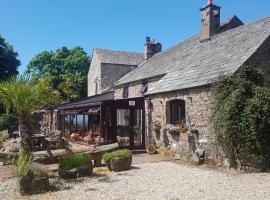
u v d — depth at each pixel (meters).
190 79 14.68
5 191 8.74
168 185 9.20
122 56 32.53
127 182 9.62
